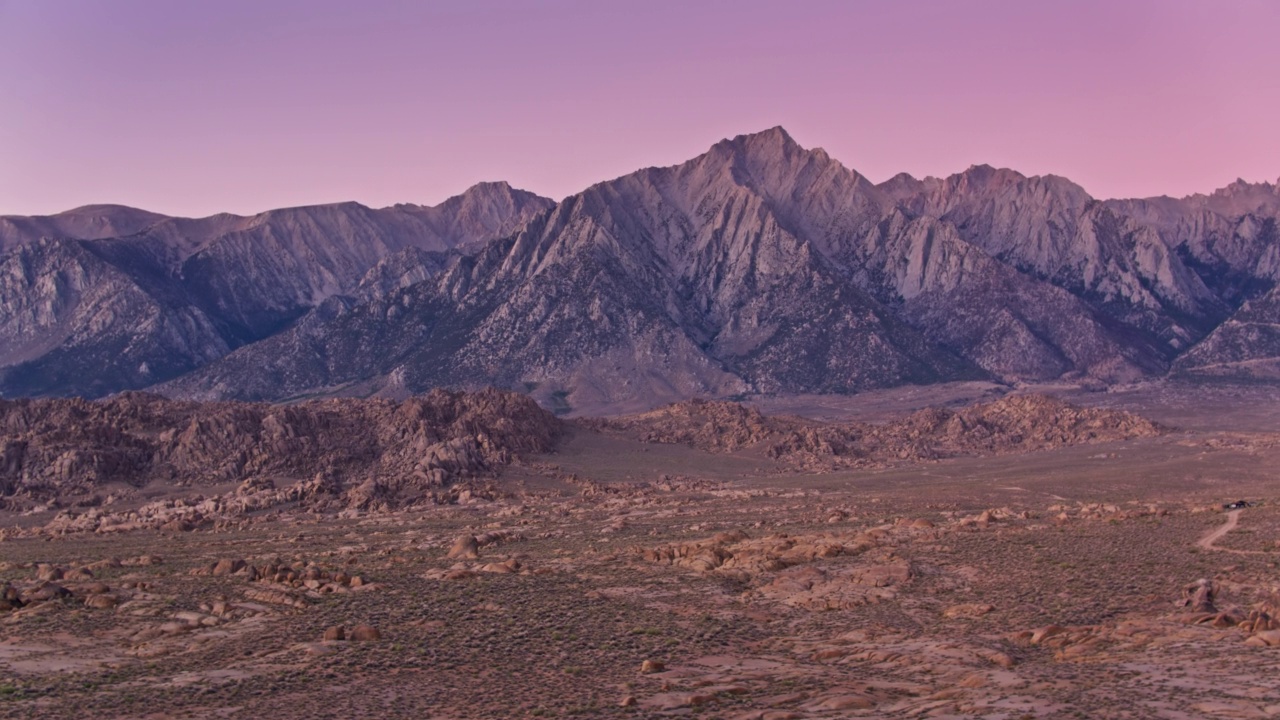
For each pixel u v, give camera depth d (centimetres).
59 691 5188
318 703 4975
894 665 5584
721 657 5916
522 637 6362
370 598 7456
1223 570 7462
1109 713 4344
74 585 7712
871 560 8531
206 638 6375
